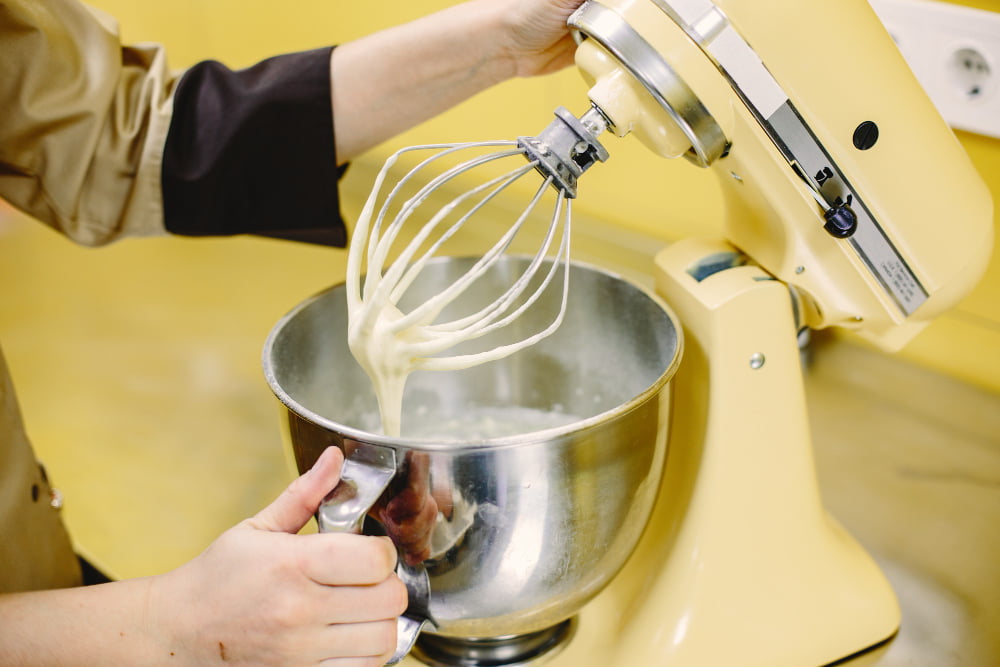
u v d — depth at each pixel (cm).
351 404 68
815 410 83
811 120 52
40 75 68
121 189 74
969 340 81
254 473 82
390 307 56
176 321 107
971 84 71
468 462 46
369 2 110
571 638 63
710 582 61
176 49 138
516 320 70
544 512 49
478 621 53
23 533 64
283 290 111
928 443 79
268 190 75
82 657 50
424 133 113
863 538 71
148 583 52
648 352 63
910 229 55
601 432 48
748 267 61
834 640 62
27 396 95
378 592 49
